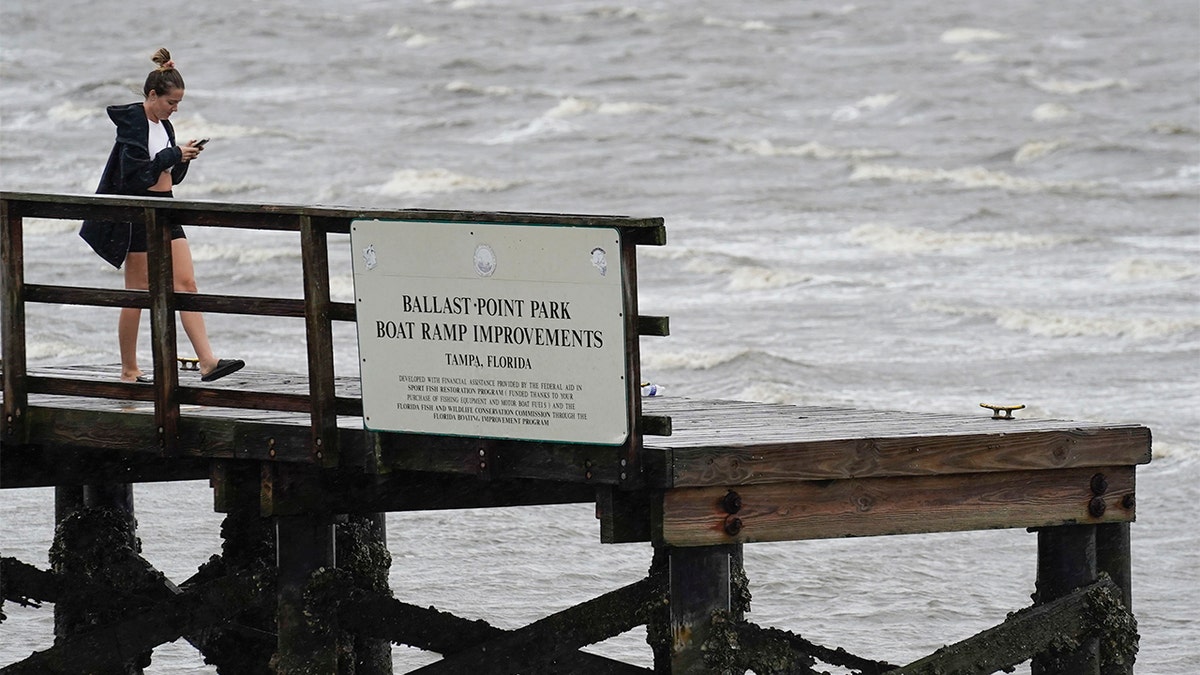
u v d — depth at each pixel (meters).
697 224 124.25
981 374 79.25
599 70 199.50
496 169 146.12
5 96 173.62
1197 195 129.12
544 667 22.92
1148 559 47.34
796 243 116.88
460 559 44.91
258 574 24.19
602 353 18.86
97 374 28.62
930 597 42.22
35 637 37.31
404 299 20.03
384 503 22.94
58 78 184.38
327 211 20.47
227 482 22.67
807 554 45.59
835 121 171.25
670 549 20.11
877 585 43.16
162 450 22.33
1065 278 104.12
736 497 19.73
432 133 161.50
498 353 19.52
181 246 25.23
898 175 140.25
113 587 28.06
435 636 23.64
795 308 95.19
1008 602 41.97
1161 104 177.62
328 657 23.25
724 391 75.56
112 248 25.80
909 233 117.88
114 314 88.00
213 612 24.38
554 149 154.12
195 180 139.12
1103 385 76.94
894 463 20.50
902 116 173.25
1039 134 162.25
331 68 194.25
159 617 24.55
